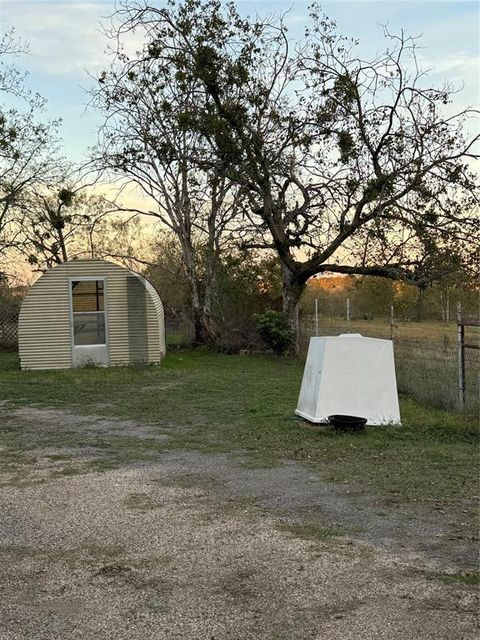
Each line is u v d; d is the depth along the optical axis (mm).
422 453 7922
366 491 6277
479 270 19688
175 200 23562
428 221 19734
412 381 13242
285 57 20891
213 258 23984
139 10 20734
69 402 12406
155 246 30766
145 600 3842
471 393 11312
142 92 21859
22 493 6230
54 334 18625
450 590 3943
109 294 18938
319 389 9789
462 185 19438
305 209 22172
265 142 20859
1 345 24562
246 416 10680
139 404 12094
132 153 22656
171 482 6660
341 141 20672
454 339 20297
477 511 5617
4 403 12320
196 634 3428
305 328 24875
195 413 11062
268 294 26016
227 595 3902
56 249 27594
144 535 5004
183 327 27828
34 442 8789
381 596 3867
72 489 6375
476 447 8336
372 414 9695
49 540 4910
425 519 5395
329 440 8680
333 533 5039
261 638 3379
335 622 3543
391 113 20156
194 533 5043
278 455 7895
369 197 20094
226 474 7004
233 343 22891
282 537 4941
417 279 20531
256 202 21938
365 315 28953
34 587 4039
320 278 26172
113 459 7762
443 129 19750
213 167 21734
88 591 3971
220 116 20562
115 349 19016
